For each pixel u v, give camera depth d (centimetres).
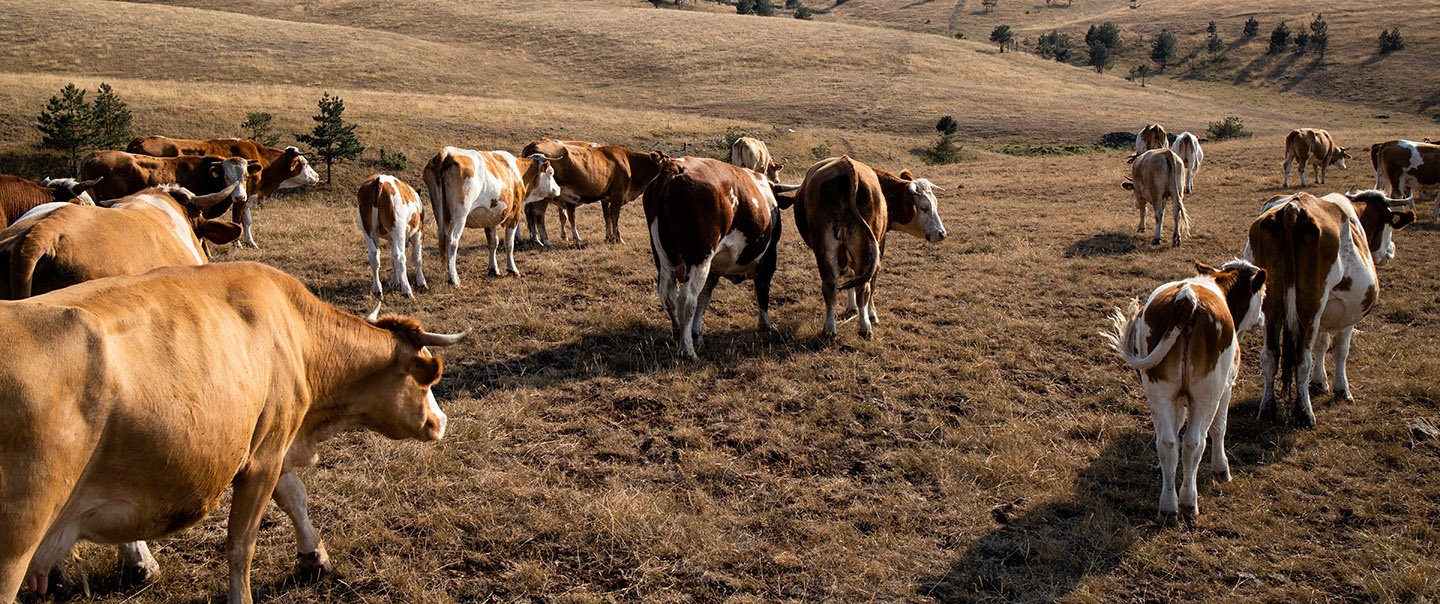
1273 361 815
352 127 2862
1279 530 641
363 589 561
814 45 7556
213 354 415
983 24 12156
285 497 550
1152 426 812
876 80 6384
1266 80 7912
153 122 3075
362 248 1512
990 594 571
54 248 571
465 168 1220
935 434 803
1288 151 2247
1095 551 614
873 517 658
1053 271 1337
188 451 396
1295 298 794
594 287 1259
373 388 547
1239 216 1778
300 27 6512
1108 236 1603
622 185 1672
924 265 1396
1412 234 1545
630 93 5791
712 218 955
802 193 1052
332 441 743
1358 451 754
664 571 586
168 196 738
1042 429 803
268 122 3197
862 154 4028
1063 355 991
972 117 5291
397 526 628
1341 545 623
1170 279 1288
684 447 766
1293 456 754
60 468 347
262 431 462
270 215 2022
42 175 2634
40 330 347
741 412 830
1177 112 6012
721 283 1284
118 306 384
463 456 731
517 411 813
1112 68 8881
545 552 604
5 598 340
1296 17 9775
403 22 7644
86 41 5238
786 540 625
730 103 5488
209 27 6009
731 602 556
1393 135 3769
